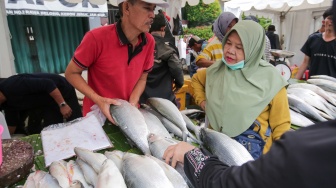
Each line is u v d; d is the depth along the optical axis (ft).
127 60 5.52
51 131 4.79
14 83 8.91
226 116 4.61
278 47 18.51
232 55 4.77
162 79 8.77
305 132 1.63
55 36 21.36
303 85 7.93
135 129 4.41
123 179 3.12
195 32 30.32
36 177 3.33
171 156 3.48
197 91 6.00
